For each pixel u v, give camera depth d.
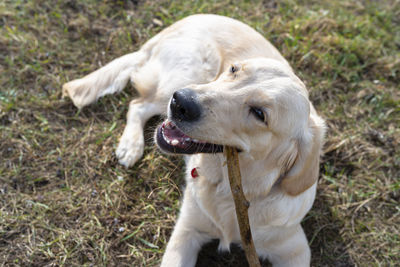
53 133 1.07
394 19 1.42
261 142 0.81
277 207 0.88
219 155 0.86
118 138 1.08
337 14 1.40
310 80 1.22
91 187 1.01
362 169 1.09
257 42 1.05
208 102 0.78
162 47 1.10
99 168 1.03
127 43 1.22
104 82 1.11
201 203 0.91
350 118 1.17
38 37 1.20
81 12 1.26
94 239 0.95
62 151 1.04
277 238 0.91
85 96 1.10
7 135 1.04
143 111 1.09
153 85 1.10
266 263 0.98
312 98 1.20
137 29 1.25
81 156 1.04
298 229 0.94
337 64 1.26
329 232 1.01
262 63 0.83
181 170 1.05
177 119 0.78
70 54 1.19
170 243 0.94
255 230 0.90
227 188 0.88
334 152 1.11
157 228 0.98
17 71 1.13
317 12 1.40
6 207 0.96
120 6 1.30
